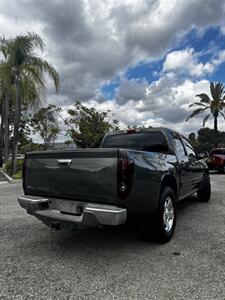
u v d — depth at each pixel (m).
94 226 3.46
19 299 2.68
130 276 3.13
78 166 3.64
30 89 15.76
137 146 5.59
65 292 2.80
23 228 5.07
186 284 2.93
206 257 3.64
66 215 3.74
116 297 2.70
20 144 32.94
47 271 3.28
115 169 3.36
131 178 3.43
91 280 3.05
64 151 3.80
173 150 5.22
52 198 3.96
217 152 16.41
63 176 3.80
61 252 3.89
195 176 6.35
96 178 3.49
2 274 3.21
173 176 4.71
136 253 3.82
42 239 4.45
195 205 6.96
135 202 3.54
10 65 15.13
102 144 6.05
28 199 4.09
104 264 3.47
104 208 3.35
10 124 26.30
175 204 4.62
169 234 4.30
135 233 4.72
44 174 4.02
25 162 4.32
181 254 3.76
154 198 3.96
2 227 5.14
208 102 28.09
